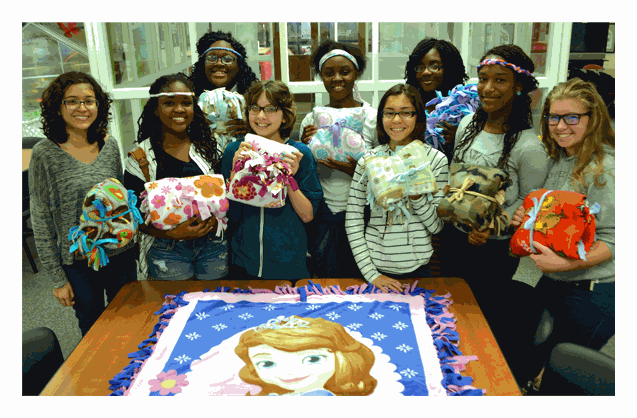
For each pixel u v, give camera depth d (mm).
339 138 2066
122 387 1249
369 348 1377
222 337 1448
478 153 1967
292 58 3154
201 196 1695
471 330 1478
